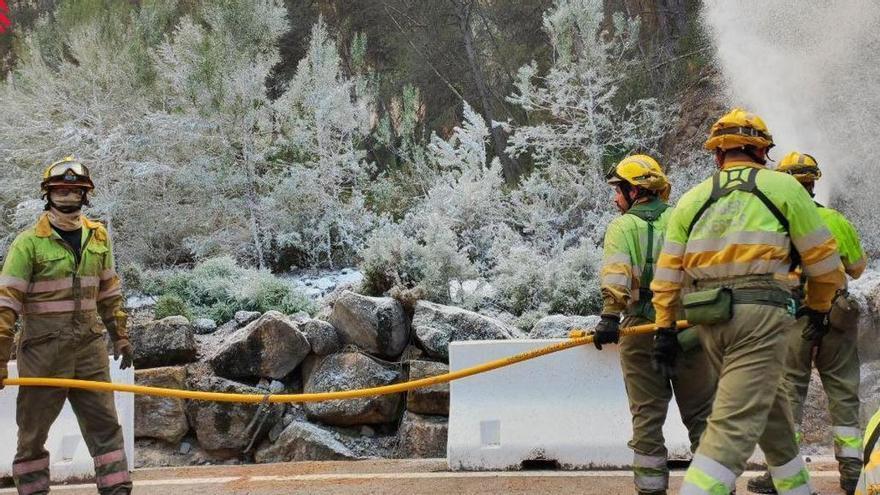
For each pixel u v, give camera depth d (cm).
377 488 600
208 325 905
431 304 805
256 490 611
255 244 1138
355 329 802
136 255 1149
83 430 534
